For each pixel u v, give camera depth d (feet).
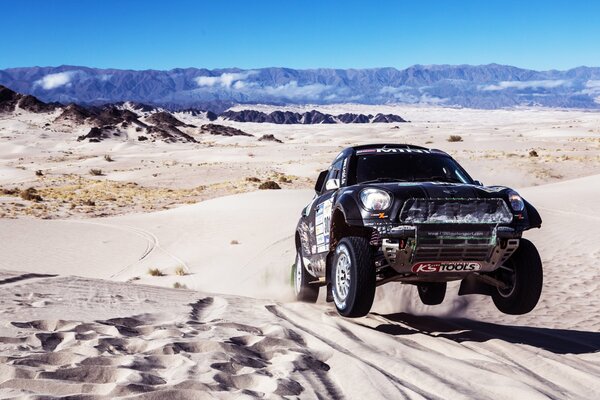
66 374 11.78
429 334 20.38
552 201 80.59
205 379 11.80
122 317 18.28
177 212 116.37
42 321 16.80
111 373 12.13
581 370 15.93
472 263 19.63
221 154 425.28
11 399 10.05
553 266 40.24
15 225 103.50
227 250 74.02
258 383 12.05
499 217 19.20
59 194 197.98
